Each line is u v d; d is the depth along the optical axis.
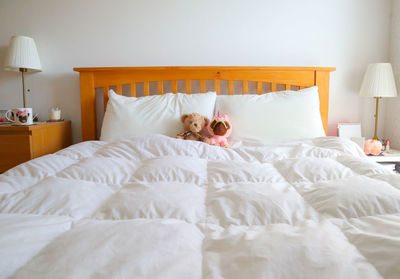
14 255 0.45
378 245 0.47
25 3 1.94
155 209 0.65
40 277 0.39
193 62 1.96
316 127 1.59
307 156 1.17
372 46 1.98
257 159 1.18
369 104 2.02
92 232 0.52
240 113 1.61
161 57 1.96
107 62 1.96
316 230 0.53
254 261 0.43
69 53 1.97
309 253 0.44
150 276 0.40
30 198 0.70
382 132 2.05
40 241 0.51
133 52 1.96
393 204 0.64
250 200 0.67
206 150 1.21
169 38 1.95
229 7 1.92
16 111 1.54
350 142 1.37
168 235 0.52
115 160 1.06
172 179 0.90
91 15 1.94
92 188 0.80
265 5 1.93
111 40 1.95
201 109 1.64
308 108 1.62
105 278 0.39
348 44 1.97
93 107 1.89
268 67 1.82
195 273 0.42
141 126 1.58
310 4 1.93
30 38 1.82
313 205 0.69
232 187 0.80
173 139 1.27
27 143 1.54
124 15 1.94
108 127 1.60
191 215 0.64
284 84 1.94
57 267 0.41
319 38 1.95
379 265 0.43
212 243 0.52
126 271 0.40
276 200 0.68
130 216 0.64
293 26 1.94
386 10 1.96
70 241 0.49
